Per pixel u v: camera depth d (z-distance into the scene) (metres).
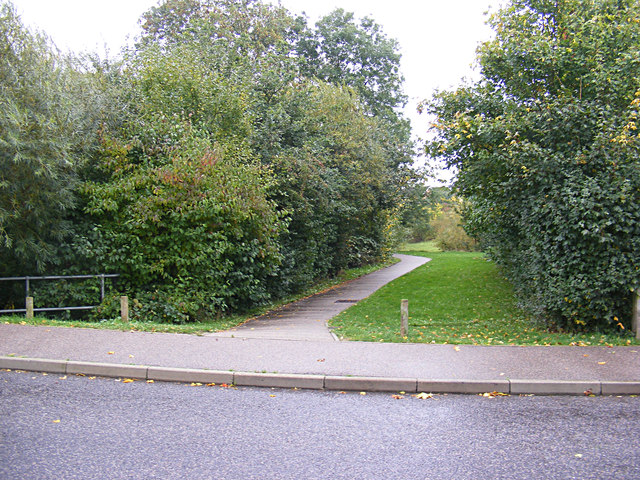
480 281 19.91
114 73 14.75
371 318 13.28
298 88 22.48
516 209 11.37
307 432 5.07
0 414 5.36
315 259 21.98
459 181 13.45
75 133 11.52
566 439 4.96
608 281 9.57
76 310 11.95
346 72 37.44
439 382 6.50
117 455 4.42
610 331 9.77
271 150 17.47
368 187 24.80
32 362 7.13
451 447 4.74
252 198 13.22
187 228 12.26
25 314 11.21
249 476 4.09
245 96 16.75
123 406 5.73
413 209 41.41
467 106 13.02
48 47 12.16
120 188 11.84
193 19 21.80
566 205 9.66
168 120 13.77
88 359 7.24
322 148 20.08
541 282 10.76
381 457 4.50
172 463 4.29
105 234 11.99
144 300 11.99
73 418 5.30
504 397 6.36
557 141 10.66
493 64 12.43
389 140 29.81
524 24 12.49
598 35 11.20
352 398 6.23
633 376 6.82
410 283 21.09
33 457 4.33
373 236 34.31
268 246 14.06
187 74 15.44
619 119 10.03
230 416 5.49
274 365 7.14
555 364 7.36
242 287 13.67
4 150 10.15
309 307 16.39
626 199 9.30
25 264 11.62
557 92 11.36
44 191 10.81
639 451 4.68
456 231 46.75
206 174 12.39
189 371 6.80
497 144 11.52
